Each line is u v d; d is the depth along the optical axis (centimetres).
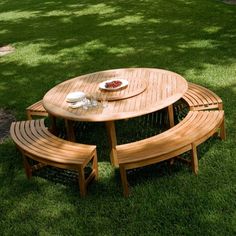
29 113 629
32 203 467
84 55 988
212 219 405
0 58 1048
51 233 416
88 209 444
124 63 898
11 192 493
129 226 410
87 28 1237
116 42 1058
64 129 646
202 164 499
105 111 511
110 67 884
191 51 920
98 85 602
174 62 863
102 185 484
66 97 571
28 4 1767
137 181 483
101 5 1542
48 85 823
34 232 420
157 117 646
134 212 429
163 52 935
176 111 652
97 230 411
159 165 510
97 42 1080
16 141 515
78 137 611
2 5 1838
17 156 573
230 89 703
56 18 1429
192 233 389
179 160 508
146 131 607
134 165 442
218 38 989
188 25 1134
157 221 412
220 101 571
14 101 764
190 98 596
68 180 504
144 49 974
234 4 1338
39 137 521
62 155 470
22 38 1220
